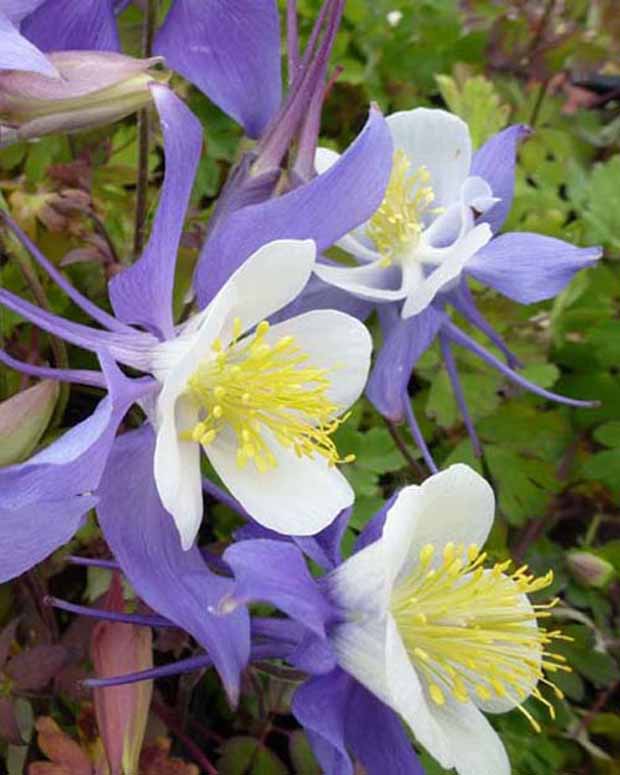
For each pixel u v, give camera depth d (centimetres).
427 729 13
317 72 16
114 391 12
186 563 14
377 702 14
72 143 23
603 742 22
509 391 25
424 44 29
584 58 30
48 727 17
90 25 17
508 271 19
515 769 21
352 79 28
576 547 25
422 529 15
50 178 21
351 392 15
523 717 21
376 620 14
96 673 15
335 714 14
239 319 14
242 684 19
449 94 27
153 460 14
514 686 15
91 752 17
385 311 19
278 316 18
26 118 15
